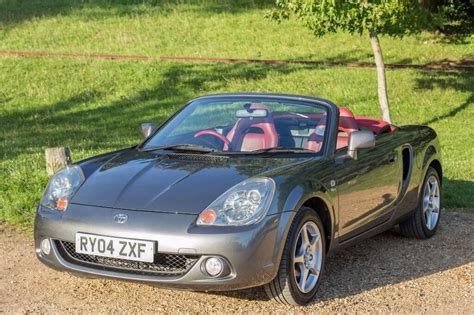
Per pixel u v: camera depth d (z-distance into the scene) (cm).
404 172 711
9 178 970
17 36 2628
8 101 1969
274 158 582
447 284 604
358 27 1510
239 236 496
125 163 590
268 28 2641
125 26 2716
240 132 617
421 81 1998
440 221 833
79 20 2825
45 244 543
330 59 2298
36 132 1712
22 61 2239
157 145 632
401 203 696
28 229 778
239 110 644
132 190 538
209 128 632
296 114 632
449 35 2575
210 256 496
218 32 2611
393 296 573
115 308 540
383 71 1622
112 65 2188
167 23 2739
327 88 1942
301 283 541
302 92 1917
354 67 2159
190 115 661
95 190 547
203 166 565
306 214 537
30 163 1198
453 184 1029
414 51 2392
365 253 698
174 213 509
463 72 2100
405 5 1494
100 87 2034
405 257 685
